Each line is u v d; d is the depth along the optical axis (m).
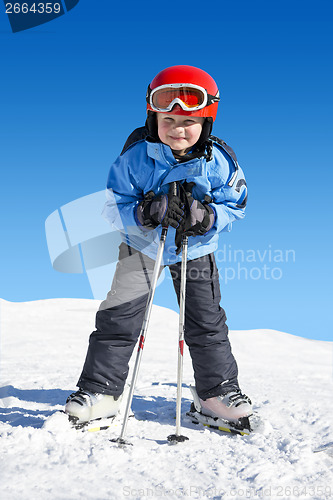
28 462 2.21
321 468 2.26
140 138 2.94
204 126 2.80
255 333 9.30
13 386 4.34
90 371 2.87
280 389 4.50
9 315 9.50
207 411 3.03
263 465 2.25
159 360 6.54
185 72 2.70
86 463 2.22
